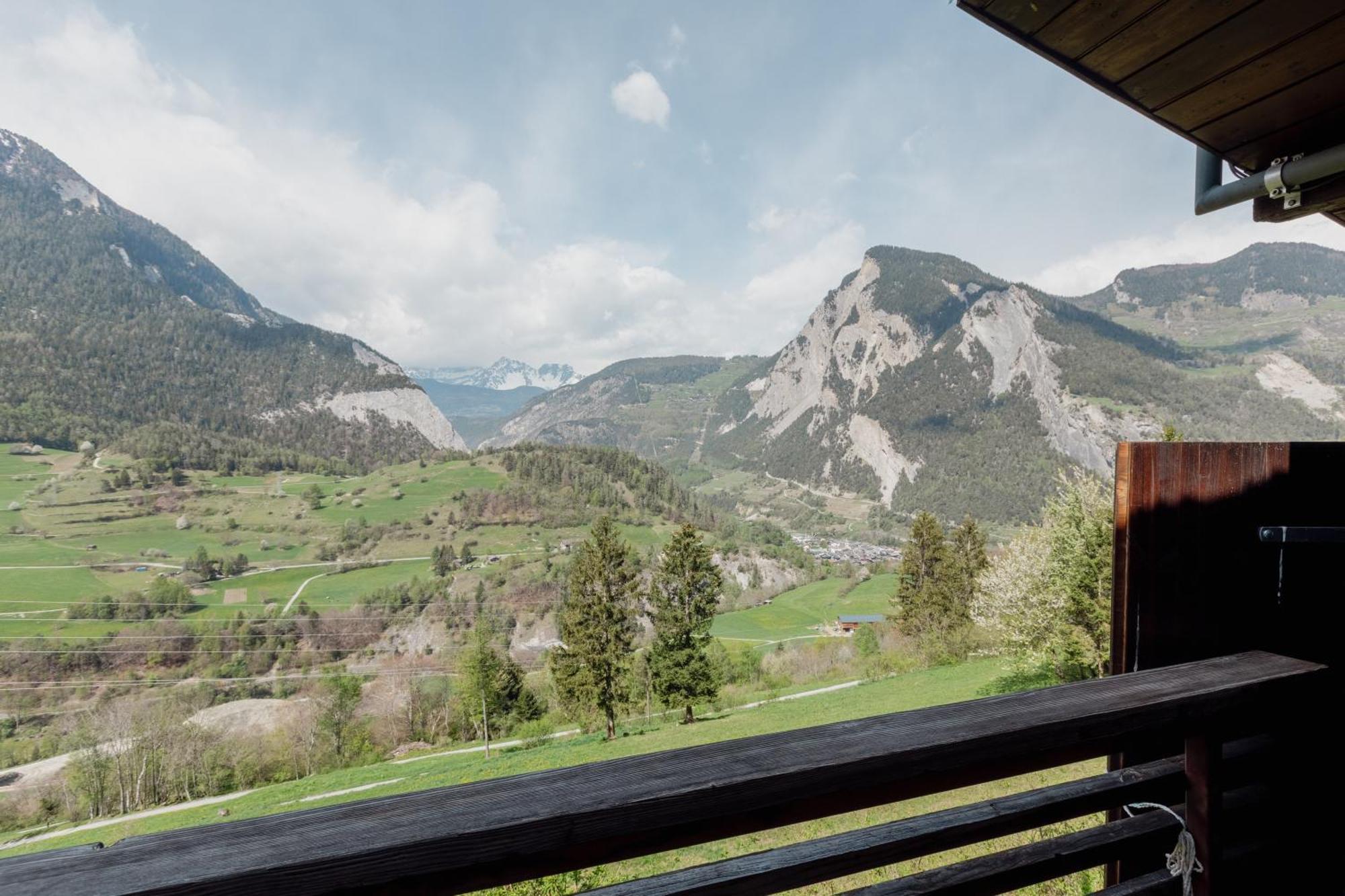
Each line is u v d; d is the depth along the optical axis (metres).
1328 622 1.82
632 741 28.89
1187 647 2.03
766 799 0.94
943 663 31.83
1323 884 1.70
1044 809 1.24
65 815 42.59
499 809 0.82
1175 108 1.91
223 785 44.56
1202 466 2.03
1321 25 1.54
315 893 0.73
